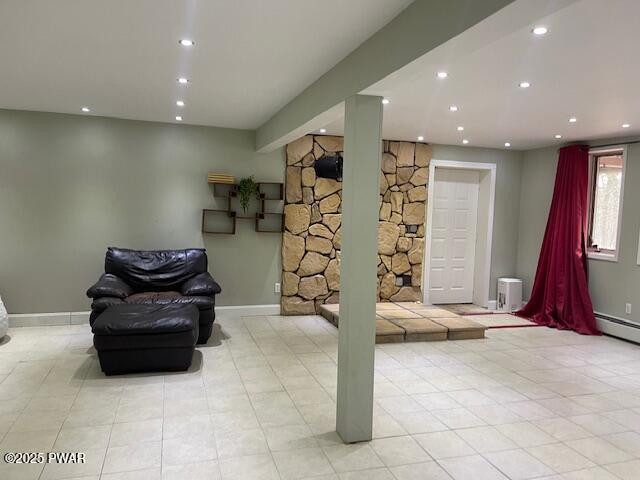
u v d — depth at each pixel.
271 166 5.86
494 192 6.78
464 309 6.72
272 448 2.75
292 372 3.99
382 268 6.39
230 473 2.48
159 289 5.08
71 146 5.18
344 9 2.25
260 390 3.60
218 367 4.07
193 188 5.60
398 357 4.54
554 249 5.96
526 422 3.21
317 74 3.32
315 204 6.03
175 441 2.79
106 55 3.04
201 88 3.80
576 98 3.76
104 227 5.34
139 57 3.06
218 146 5.65
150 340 3.79
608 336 5.45
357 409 2.84
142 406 3.25
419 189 6.46
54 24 2.54
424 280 6.69
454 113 4.45
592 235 5.91
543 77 3.23
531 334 5.50
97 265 5.34
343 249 2.89
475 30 1.79
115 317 3.87
